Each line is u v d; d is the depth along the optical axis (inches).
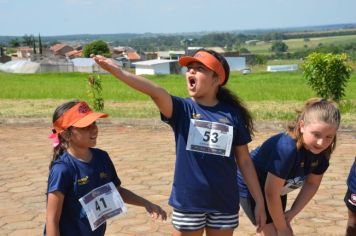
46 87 1127.0
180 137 139.1
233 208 141.8
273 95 802.8
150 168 314.7
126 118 494.3
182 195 138.8
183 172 138.7
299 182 154.5
